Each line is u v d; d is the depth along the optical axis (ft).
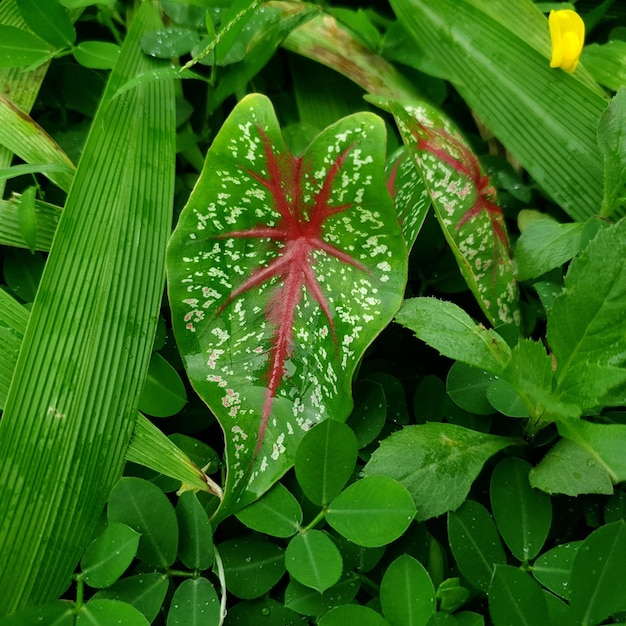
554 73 1.42
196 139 1.48
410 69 1.56
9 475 1.07
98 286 1.19
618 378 1.04
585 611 1.03
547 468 1.12
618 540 1.03
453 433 1.15
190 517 1.11
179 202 1.43
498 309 1.27
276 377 1.15
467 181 1.24
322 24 1.55
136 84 1.32
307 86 1.57
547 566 1.11
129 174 1.28
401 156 1.32
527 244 1.30
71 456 1.10
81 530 1.09
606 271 1.04
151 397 1.21
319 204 1.13
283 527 1.11
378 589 1.12
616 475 1.05
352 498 1.10
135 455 1.15
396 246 1.13
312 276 1.17
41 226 1.32
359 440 1.20
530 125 1.41
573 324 1.06
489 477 1.23
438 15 1.48
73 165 1.38
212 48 1.38
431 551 1.15
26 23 1.43
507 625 1.02
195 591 1.09
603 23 1.73
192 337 1.14
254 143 1.09
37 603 1.05
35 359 1.12
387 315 1.12
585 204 1.38
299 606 1.08
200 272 1.14
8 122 1.36
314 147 1.09
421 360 1.37
